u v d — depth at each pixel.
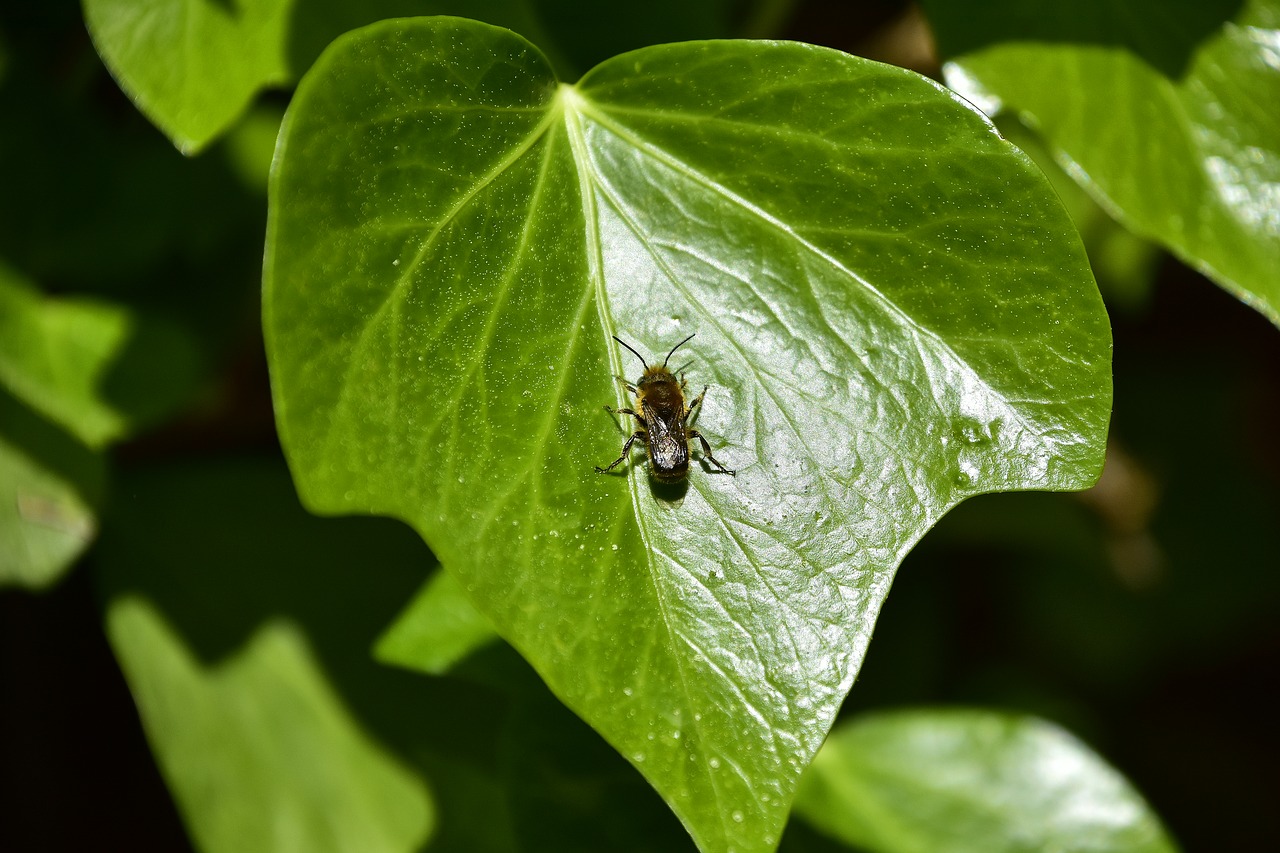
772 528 0.29
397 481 0.29
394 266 0.29
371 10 0.31
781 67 0.29
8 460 0.34
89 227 0.34
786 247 0.29
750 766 0.29
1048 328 0.29
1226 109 0.32
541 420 0.29
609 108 0.29
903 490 0.29
